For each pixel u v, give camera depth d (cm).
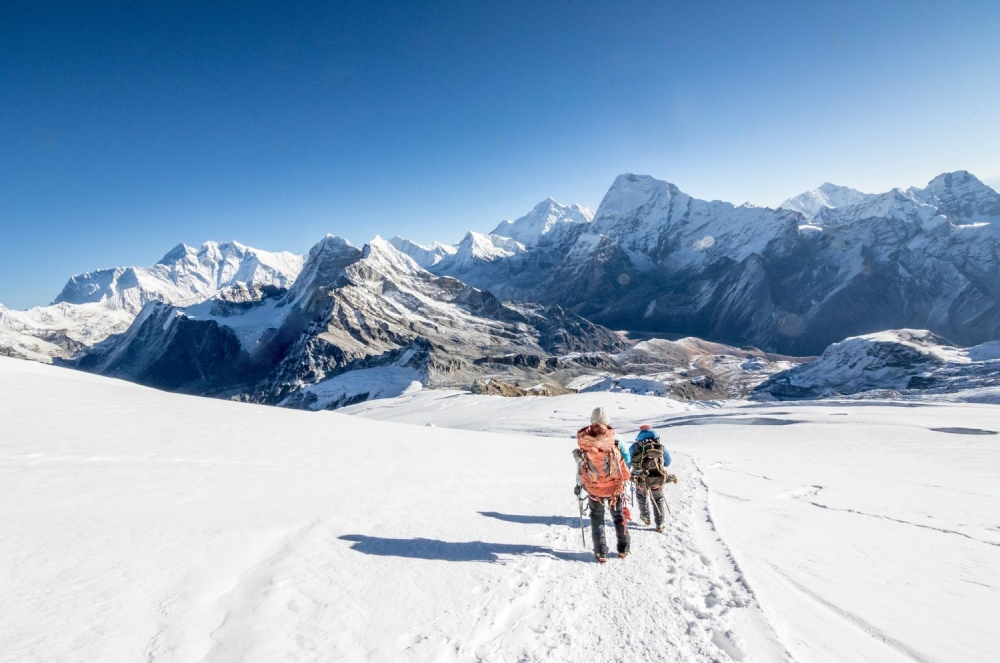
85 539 432
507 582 439
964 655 335
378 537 533
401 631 336
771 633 357
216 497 613
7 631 274
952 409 3584
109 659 260
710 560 525
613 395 7581
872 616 402
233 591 368
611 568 495
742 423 3875
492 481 947
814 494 1014
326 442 1170
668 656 325
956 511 862
